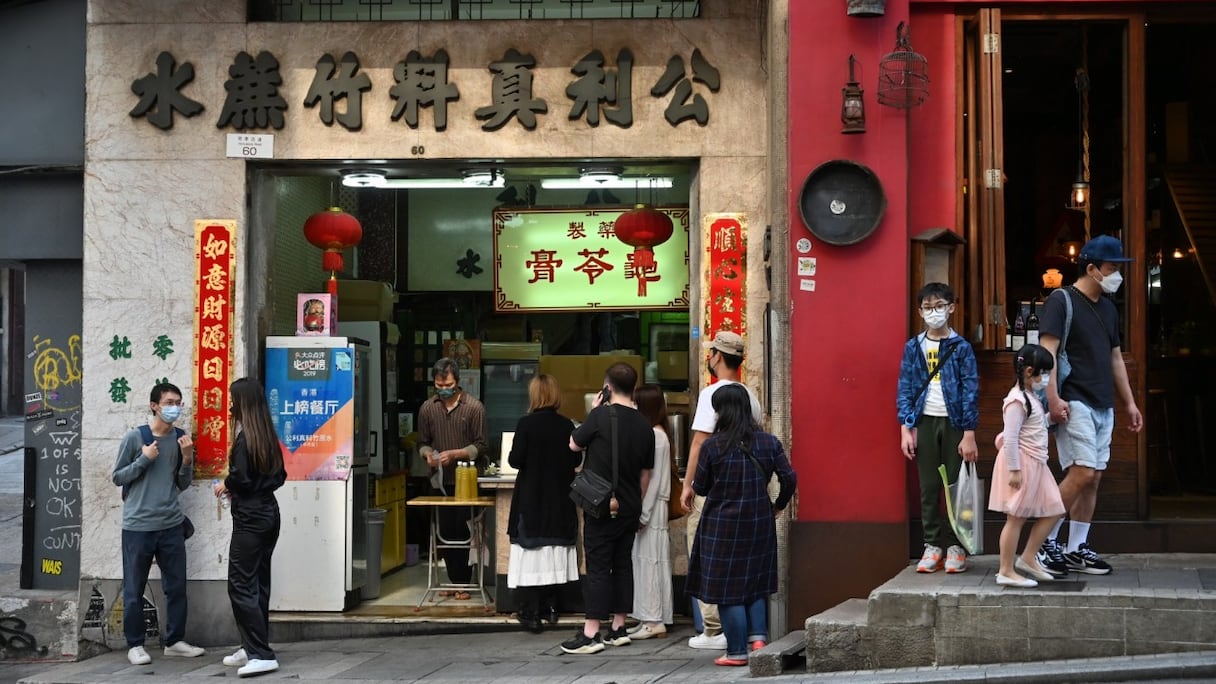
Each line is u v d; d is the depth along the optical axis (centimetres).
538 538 747
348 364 802
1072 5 720
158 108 780
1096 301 625
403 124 774
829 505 687
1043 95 801
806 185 693
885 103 690
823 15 701
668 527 762
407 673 665
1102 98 773
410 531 1054
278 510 700
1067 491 615
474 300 1092
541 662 685
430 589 829
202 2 782
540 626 775
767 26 749
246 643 680
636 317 1042
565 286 960
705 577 629
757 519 627
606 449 712
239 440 686
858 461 688
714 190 766
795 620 685
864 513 686
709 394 673
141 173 783
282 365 804
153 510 731
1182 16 725
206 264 778
